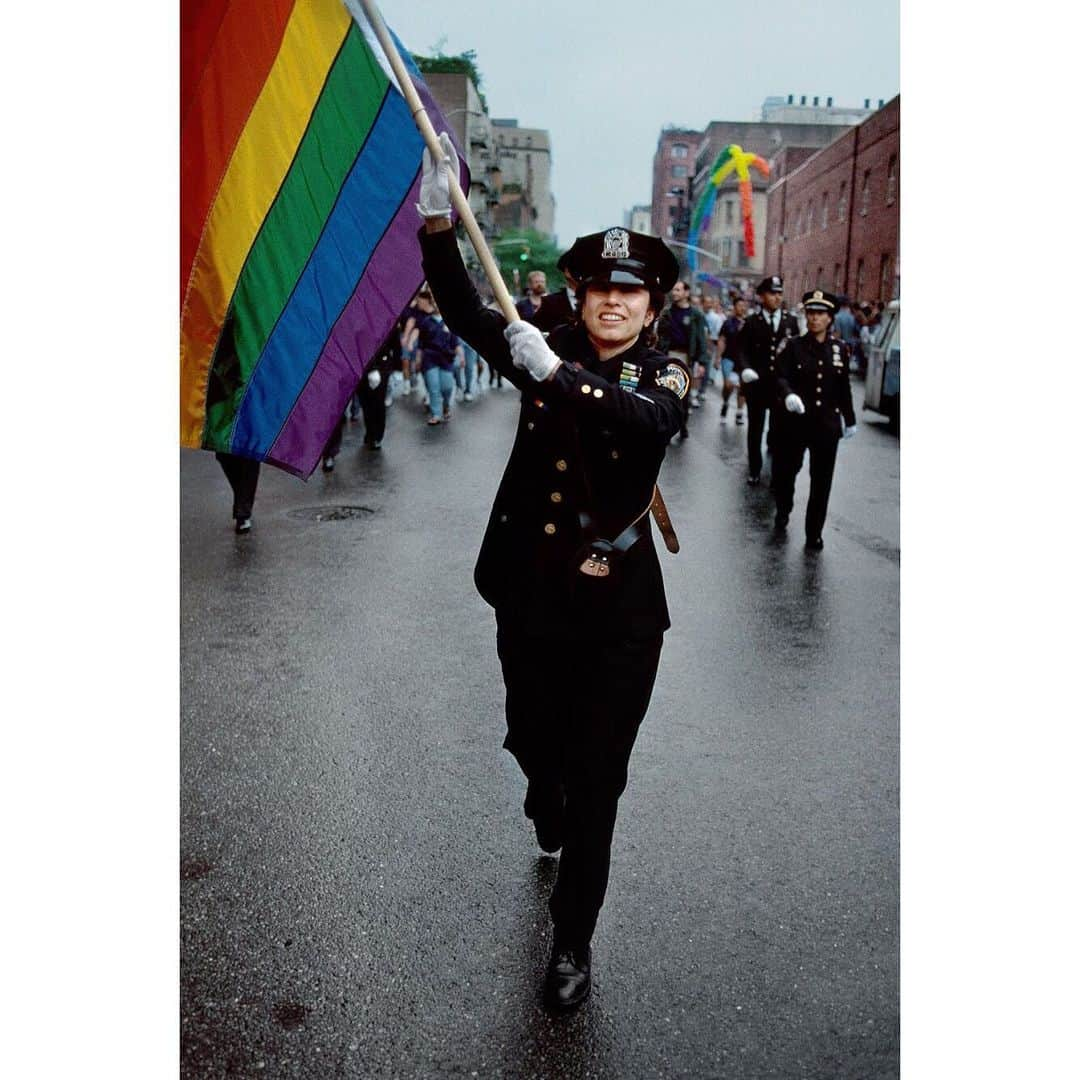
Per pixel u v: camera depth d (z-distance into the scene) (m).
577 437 2.94
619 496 2.98
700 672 5.46
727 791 4.15
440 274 2.84
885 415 17.17
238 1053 2.74
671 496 10.20
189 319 3.27
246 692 5.13
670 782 4.22
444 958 3.11
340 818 3.91
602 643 3.00
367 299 3.29
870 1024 2.87
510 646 3.12
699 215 60.94
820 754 4.50
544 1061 2.72
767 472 11.68
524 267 76.00
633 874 3.55
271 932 3.22
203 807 3.98
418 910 3.35
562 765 3.33
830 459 8.03
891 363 15.73
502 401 19.12
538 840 3.59
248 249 3.24
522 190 105.56
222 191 3.20
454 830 3.83
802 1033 2.83
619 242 2.95
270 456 3.36
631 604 3.00
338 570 7.41
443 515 9.25
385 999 2.94
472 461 12.18
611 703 2.99
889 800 4.09
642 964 3.09
